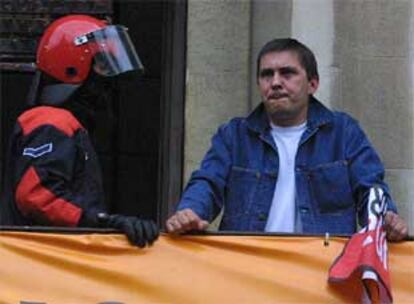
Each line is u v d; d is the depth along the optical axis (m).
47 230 10.62
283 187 11.52
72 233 10.63
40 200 10.87
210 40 17.64
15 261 10.58
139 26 19.41
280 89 11.48
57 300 10.55
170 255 10.70
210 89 17.62
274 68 11.53
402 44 16.47
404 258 10.73
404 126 16.45
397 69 16.45
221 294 10.67
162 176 18.44
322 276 10.70
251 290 10.69
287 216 11.45
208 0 17.66
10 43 19.14
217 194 11.48
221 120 17.59
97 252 10.64
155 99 19.70
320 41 16.39
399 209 16.44
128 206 19.89
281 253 10.75
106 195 19.88
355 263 10.52
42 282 10.57
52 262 10.60
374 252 10.48
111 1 19.22
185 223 10.62
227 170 11.61
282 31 16.72
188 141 17.61
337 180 11.39
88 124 12.19
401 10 16.45
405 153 16.47
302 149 11.53
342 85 16.39
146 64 19.55
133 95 19.69
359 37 16.44
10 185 11.38
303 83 11.54
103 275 10.61
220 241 10.73
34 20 19.09
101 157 19.78
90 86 12.10
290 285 10.69
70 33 12.02
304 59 11.59
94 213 11.02
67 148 11.05
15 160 11.24
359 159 11.39
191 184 11.47
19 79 19.14
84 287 10.59
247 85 17.58
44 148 11.01
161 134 18.77
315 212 11.41
